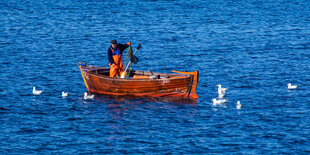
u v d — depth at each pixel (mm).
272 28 177500
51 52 139625
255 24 185375
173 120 83312
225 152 70812
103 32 170000
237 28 177625
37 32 166875
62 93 97312
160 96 96625
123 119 83562
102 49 146125
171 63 130000
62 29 173125
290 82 109188
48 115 85375
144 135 76688
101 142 74000
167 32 170750
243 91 102000
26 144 72875
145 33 169250
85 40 157125
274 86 105750
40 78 111188
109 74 104438
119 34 167000
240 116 85438
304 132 78062
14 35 161125
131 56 99875
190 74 97562
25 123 81250
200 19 195125
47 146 72375
